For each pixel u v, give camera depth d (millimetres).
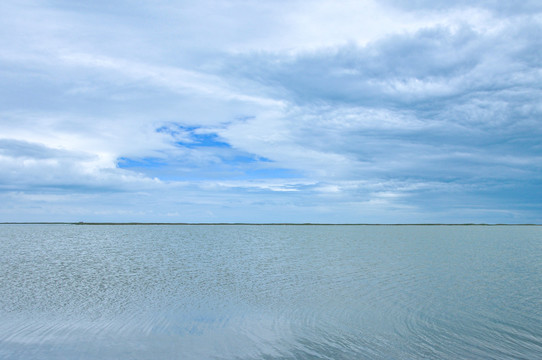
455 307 23750
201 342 16953
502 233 167625
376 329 19109
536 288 30109
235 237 111875
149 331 18609
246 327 19359
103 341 17000
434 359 15148
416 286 30703
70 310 22734
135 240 93938
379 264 45062
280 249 67062
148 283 31984
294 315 21750
